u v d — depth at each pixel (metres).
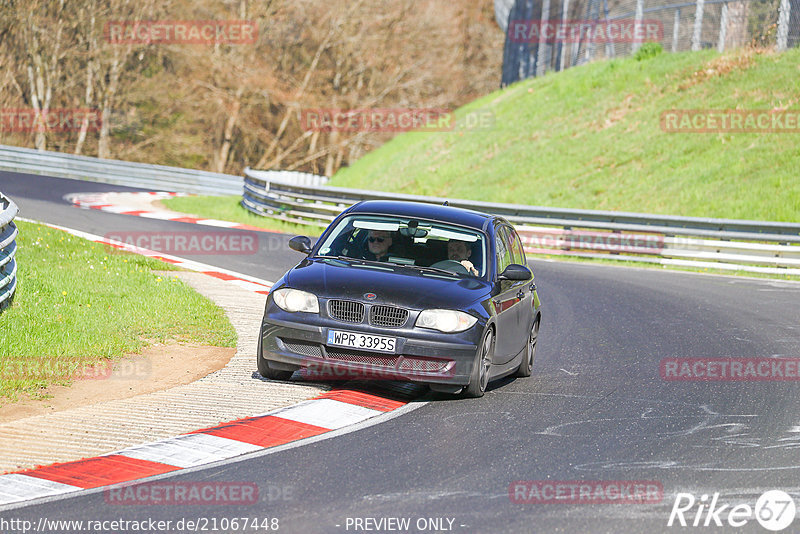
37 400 19.47
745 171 67.00
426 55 148.00
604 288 43.25
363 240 23.50
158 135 139.50
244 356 25.11
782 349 29.77
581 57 101.19
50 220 53.16
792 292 43.97
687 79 82.25
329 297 21.08
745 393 23.47
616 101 85.50
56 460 15.80
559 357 28.05
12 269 27.58
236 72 137.75
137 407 19.39
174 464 15.89
